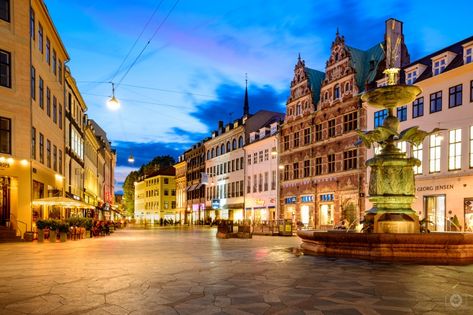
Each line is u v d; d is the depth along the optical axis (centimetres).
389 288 874
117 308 707
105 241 2578
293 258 1438
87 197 5397
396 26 4203
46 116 3170
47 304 737
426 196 3359
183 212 9475
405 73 3706
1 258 1490
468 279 976
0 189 2562
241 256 1545
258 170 6062
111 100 1975
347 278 996
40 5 2880
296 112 5212
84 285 921
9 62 2584
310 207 4812
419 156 3450
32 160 2680
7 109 2544
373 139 1606
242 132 6638
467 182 3020
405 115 3581
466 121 3050
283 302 750
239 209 6612
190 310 693
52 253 1694
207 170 8044
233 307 714
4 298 786
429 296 797
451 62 3266
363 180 4000
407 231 1479
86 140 5412
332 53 4588
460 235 1299
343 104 4341
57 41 3525
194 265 1273
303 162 4991
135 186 13950
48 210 3209
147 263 1325
